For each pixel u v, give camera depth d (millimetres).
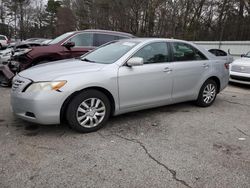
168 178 2928
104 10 32281
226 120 4934
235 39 25469
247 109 5777
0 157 3246
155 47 4812
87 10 36562
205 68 5559
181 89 5188
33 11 56969
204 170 3111
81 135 3982
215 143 3873
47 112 3707
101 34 8711
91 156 3354
